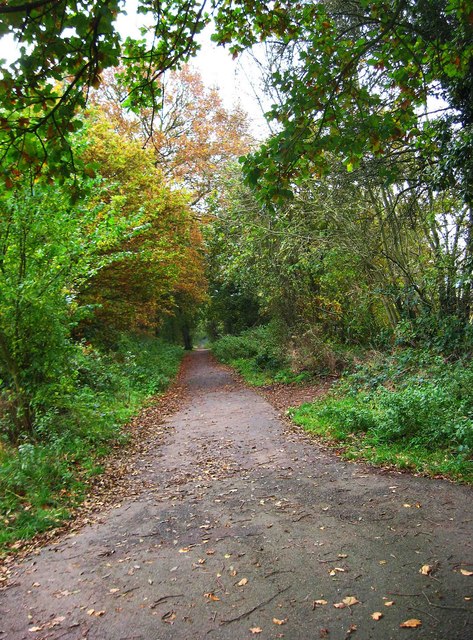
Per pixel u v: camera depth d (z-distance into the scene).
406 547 4.05
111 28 3.29
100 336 16.94
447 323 11.09
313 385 14.23
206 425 10.52
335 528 4.59
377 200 13.69
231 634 3.12
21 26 3.11
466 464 5.76
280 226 14.08
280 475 6.46
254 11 4.61
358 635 2.98
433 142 8.04
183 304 31.52
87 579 4.08
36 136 3.73
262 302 19.98
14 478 6.18
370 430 7.63
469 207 9.68
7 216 8.02
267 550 4.27
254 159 4.07
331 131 4.15
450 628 2.96
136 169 16.19
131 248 15.70
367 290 13.75
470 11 4.11
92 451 8.27
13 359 8.32
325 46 4.17
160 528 5.05
